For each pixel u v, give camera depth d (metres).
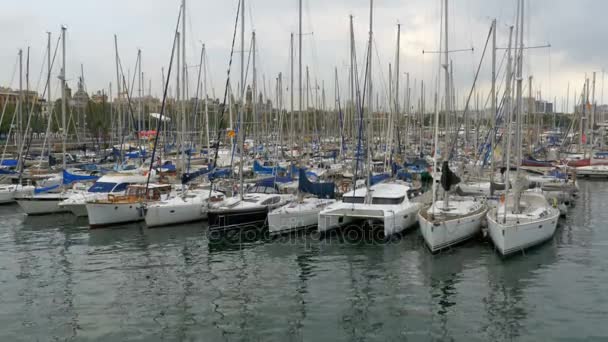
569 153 62.53
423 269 20.62
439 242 22.39
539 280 19.14
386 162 39.81
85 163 50.75
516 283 18.86
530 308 16.62
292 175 35.19
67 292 18.50
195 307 17.11
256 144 48.19
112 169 43.38
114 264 21.91
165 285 19.23
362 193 27.95
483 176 37.53
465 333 14.95
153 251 23.92
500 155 37.28
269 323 15.83
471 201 27.58
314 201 28.94
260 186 31.52
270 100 60.00
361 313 16.50
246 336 14.95
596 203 36.06
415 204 27.66
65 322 15.91
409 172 39.62
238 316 16.36
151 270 21.05
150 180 34.38
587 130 68.00
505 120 33.59
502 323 15.56
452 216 23.77
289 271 20.83
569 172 39.66
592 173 51.19
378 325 15.59
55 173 41.88
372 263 21.64
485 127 56.66
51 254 23.50
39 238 26.53
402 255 22.66
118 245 25.00
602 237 25.34
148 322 15.92
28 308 17.02
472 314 16.25
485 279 19.31
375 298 17.72
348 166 45.75
